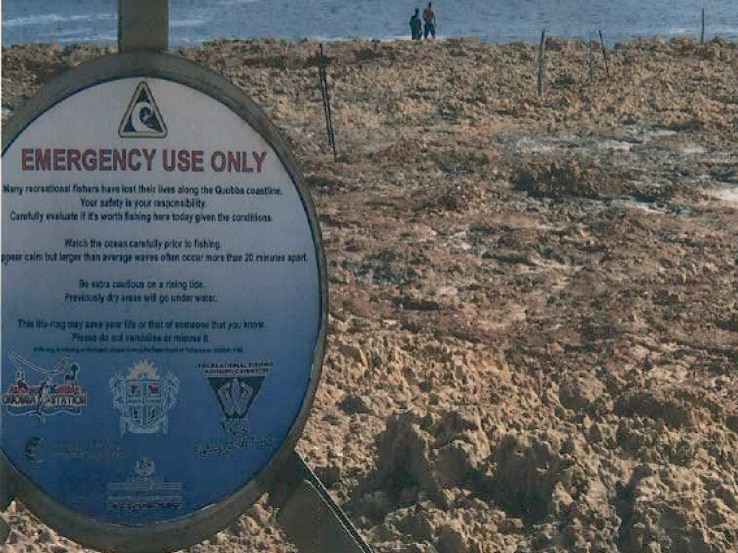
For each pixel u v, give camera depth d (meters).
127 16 5.21
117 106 5.21
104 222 5.25
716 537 7.46
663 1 79.19
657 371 12.48
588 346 13.28
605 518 7.73
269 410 5.39
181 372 5.33
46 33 66.44
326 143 24.20
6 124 5.19
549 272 16.36
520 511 8.09
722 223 19.14
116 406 5.32
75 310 5.27
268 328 5.35
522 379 11.65
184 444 5.37
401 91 29.03
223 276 5.31
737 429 10.12
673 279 15.86
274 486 5.45
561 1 79.88
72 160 5.22
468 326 13.96
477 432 8.59
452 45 34.94
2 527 5.38
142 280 5.29
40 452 5.33
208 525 5.41
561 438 8.46
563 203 20.05
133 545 5.39
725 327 14.22
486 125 25.86
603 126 25.88
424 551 7.48
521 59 33.44
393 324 13.88
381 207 19.41
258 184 5.29
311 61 32.12
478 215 19.05
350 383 10.80
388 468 8.47
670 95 28.81
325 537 5.46
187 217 5.27
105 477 5.36
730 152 24.05
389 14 74.06
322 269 5.34
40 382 5.29
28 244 5.24
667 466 8.30
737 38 60.12
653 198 20.39
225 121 5.25
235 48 34.16
